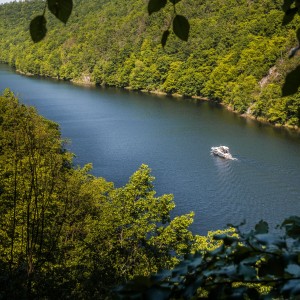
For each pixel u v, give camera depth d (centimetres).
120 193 2578
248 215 3625
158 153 5400
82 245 2125
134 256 2295
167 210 2538
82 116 7769
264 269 175
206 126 6931
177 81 10825
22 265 736
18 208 1817
